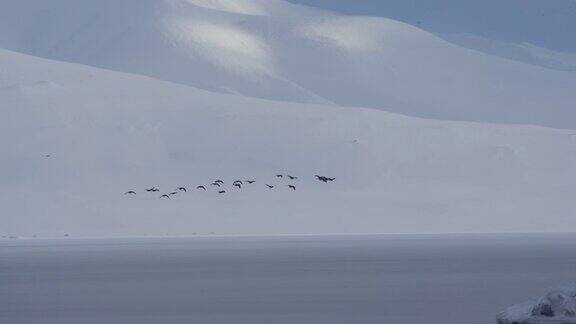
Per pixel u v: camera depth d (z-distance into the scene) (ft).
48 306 191.31
